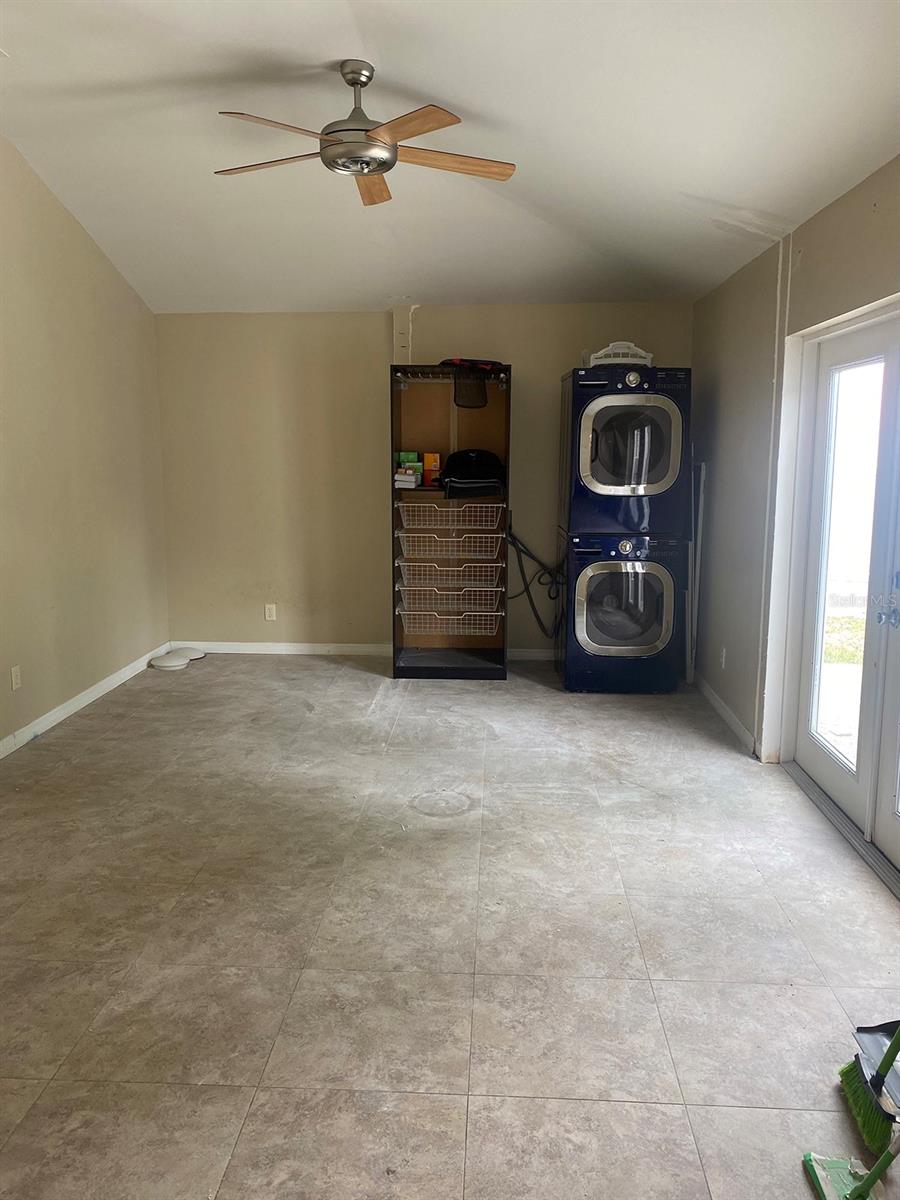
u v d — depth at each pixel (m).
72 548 4.36
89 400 4.51
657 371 4.46
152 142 3.60
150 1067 1.90
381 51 2.79
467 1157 1.67
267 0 2.59
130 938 2.39
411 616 5.39
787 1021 2.05
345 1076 1.88
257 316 5.30
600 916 2.50
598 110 2.95
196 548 5.56
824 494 3.35
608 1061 1.92
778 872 2.75
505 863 2.82
